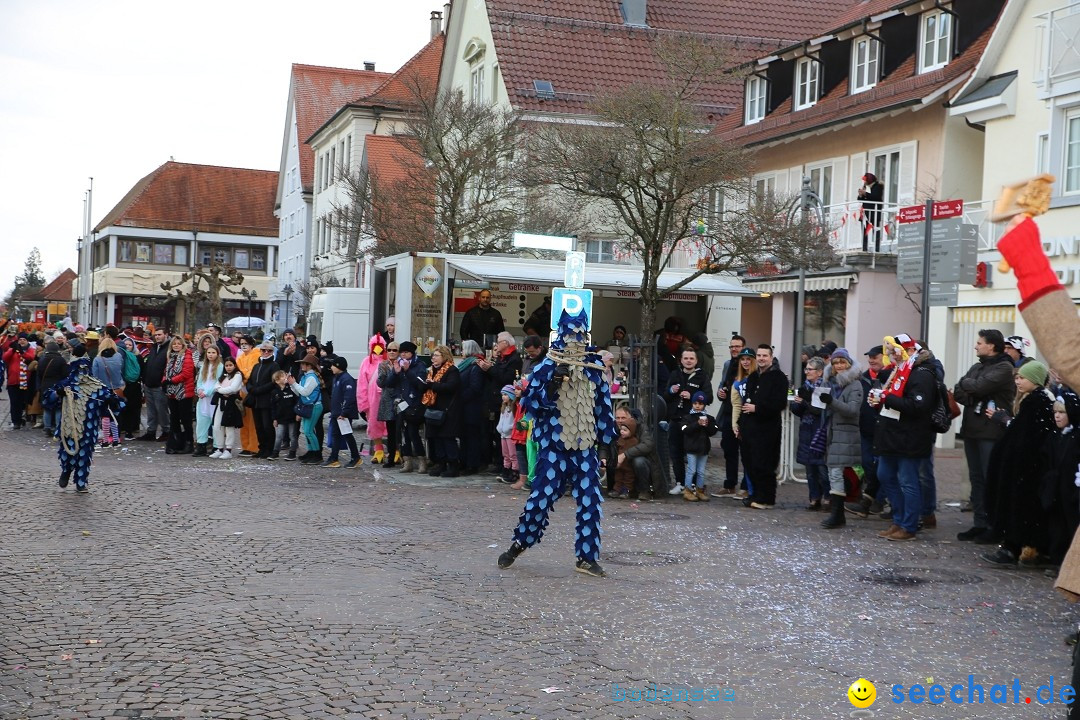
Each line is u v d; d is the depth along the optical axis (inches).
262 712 227.1
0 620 299.4
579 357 378.6
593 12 1568.7
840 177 1171.9
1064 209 860.0
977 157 1034.7
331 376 776.9
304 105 2785.4
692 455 601.9
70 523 461.1
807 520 530.3
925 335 555.5
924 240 555.2
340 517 502.6
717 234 713.0
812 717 230.5
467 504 562.3
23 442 870.4
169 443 805.2
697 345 824.9
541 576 374.6
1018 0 932.0
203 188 3400.6
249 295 1752.0
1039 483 401.1
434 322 807.7
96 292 3449.8
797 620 318.0
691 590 357.1
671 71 724.7
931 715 233.1
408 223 1129.4
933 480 508.4
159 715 224.2
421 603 329.7
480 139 1112.2
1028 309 127.2
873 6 1231.5
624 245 808.3
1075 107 863.7
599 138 684.7
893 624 316.2
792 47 1258.0
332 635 290.0
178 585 347.9
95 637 283.7
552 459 378.9
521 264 843.4
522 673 258.5
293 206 2819.9
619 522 510.9
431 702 235.5
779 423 572.4
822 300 1129.4
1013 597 357.1
